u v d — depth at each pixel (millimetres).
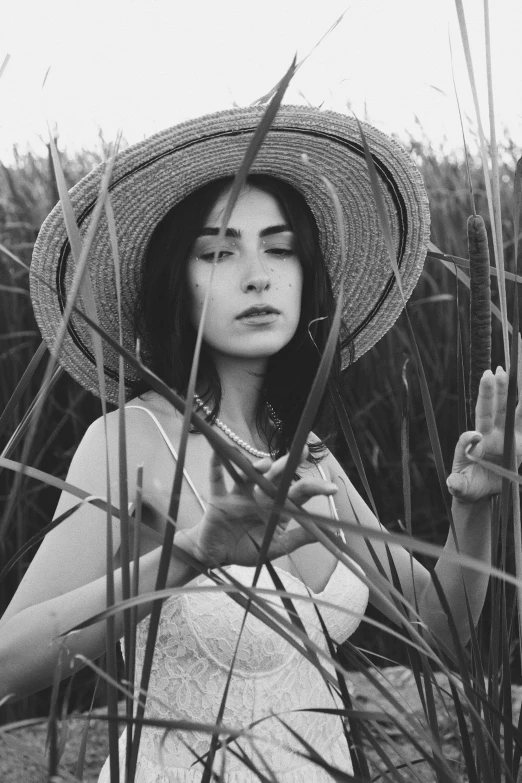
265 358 1487
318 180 1486
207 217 1369
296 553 1343
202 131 1337
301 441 676
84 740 898
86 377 1588
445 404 3408
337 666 748
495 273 1093
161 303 1438
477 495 1146
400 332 3426
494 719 898
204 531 813
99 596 1048
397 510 3398
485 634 2959
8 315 3297
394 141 1475
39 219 3455
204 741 1212
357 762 1006
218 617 1206
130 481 1271
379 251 1613
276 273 1365
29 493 3207
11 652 1034
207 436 719
